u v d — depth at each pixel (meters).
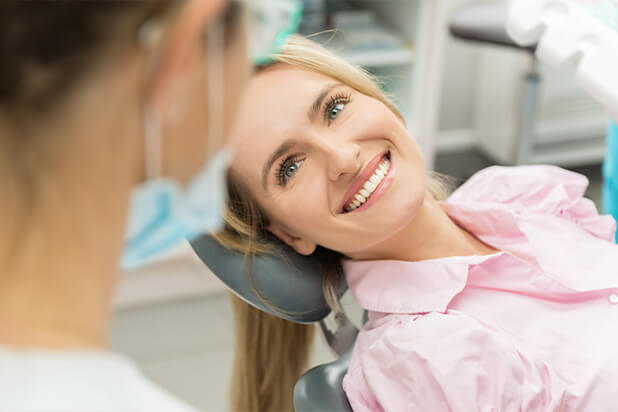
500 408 0.94
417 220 1.14
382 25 2.60
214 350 2.18
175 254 2.27
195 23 0.41
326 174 1.05
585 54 1.03
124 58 0.40
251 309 1.20
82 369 0.41
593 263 1.12
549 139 2.93
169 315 2.32
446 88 3.13
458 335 0.98
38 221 0.40
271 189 1.06
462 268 1.10
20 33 0.37
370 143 1.06
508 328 1.07
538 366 0.99
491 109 3.06
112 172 0.42
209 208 0.51
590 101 2.90
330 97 1.05
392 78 2.59
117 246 0.43
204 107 0.45
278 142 1.04
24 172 0.40
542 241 1.15
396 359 0.99
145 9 0.39
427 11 2.39
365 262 1.17
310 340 1.26
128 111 0.41
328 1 2.72
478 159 3.13
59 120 0.39
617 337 1.05
